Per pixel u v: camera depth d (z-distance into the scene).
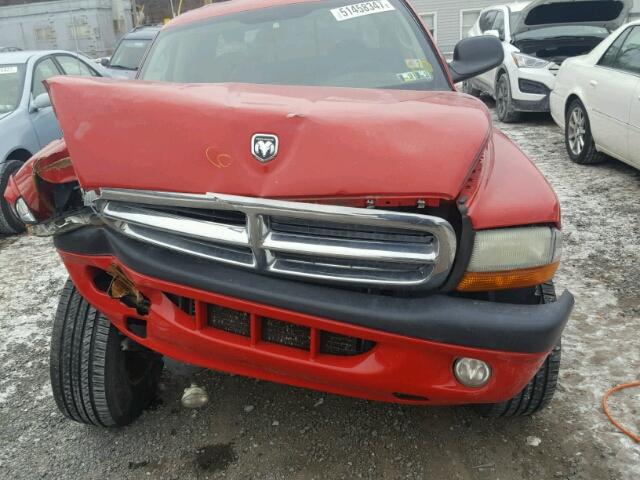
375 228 1.82
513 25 9.88
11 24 31.34
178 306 2.17
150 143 1.95
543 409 2.65
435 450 2.52
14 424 2.81
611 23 9.38
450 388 1.92
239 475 2.43
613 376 2.97
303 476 2.41
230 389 2.98
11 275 4.69
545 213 1.87
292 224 1.87
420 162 1.80
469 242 1.83
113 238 2.16
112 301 2.29
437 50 3.22
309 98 2.08
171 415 2.81
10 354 3.44
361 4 3.40
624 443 2.52
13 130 5.88
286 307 1.90
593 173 6.51
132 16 32.62
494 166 2.04
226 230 1.92
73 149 2.04
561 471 2.38
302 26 3.32
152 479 2.44
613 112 5.91
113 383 2.53
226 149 1.87
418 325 1.82
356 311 1.85
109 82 2.13
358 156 1.80
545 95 8.92
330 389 2.10
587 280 4.00
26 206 2.37
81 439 2.69
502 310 1.83
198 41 3.38
